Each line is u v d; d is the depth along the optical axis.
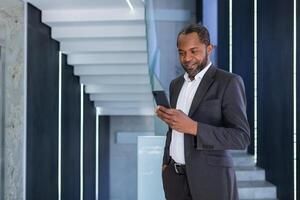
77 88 7.60
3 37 4.34
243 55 5.87
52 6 5.34
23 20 4.89
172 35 5.01
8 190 4.52
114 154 10.39
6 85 4.44
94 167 9.55
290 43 3.86
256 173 5.04
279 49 4.29
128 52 6.55
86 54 6.81
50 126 6.05
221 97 1.59
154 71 4.61
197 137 1.52
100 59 6.77
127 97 8.46
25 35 4.96
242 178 5.02
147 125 10.34
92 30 5.93
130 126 10.38
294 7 3.73
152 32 4.63
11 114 4.56
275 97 4.50
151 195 4.00
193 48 1.58
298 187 3.67
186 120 1.53
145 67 7.09
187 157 1.62
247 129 1.55
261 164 5.23
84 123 8.23
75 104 7.47
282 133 4.25
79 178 7.98
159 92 1.84
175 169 1.73
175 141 1.72
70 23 5.73
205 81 1.63
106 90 8.09
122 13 5.46
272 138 4.69
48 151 5.96
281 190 4.35
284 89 4.12
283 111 4.18
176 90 1.78
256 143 5.50
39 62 5.50
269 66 4.73
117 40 6.25
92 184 9.32
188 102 1.68
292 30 3.79
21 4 4.84
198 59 1.60
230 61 6.57
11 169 4.59
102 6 5.36
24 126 4.93
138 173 4.04
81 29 5.96
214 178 1.60
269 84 4.75
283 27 4.10
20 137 4.82
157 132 4.43
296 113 3.65
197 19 5.58
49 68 5.96
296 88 3.62
